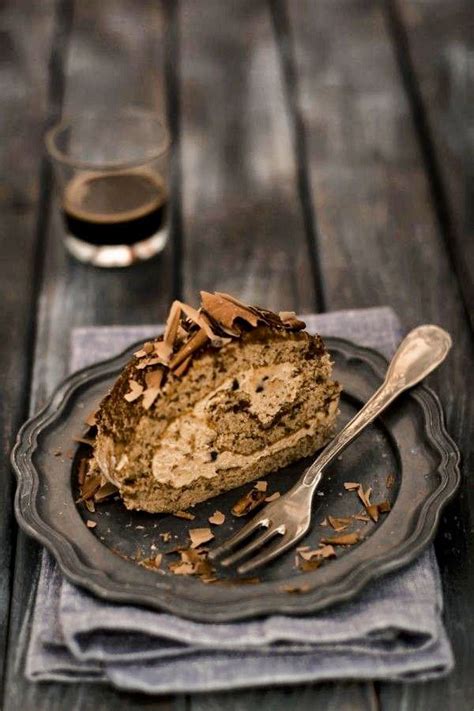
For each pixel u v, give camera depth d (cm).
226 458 68
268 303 84
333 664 61
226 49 107
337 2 112
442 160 95
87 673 62
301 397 69
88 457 70
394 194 93
